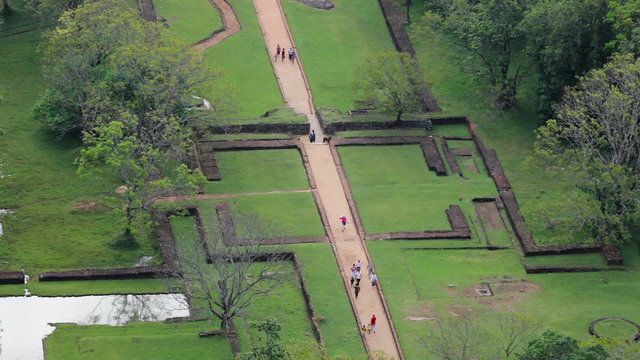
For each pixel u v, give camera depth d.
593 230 181.12
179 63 186.38
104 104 183.00
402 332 161.00
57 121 192.50
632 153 179.12
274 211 182.75
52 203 183.00
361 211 184.62
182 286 167.00
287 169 192.88
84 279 168.88
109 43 192.12
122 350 154.75
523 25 198.75
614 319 161.75
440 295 168.50
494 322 161.12
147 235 176.88
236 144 196.00
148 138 178.12
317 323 162.12
